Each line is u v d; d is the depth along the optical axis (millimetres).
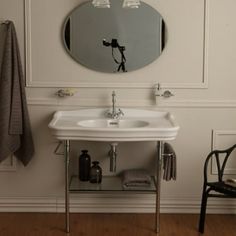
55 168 3158
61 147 3137
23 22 3016
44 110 3098
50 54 3049
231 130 3129
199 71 3076
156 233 2836
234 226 2961
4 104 2924
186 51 3057
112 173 3170
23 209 3178
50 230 2869
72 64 3064
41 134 3123
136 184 2926
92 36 3023
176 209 3174
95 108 3086
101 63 3051
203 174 3150
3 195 3172
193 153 3150
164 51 3057
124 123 2994
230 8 3020
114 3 2998
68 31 3018
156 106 3098
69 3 3008
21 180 3162
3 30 3002
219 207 3170
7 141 2941
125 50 3041
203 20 3027
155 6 3018
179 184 3172
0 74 2992
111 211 3176
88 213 3170
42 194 3178
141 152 3152
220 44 3053
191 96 3102
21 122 2990
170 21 3027
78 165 3135
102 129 2596
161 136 2646
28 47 3031
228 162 3152
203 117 3119
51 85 3068
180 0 3010
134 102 3090
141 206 3172
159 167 2795
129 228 2912
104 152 3148
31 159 3137
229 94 3102
